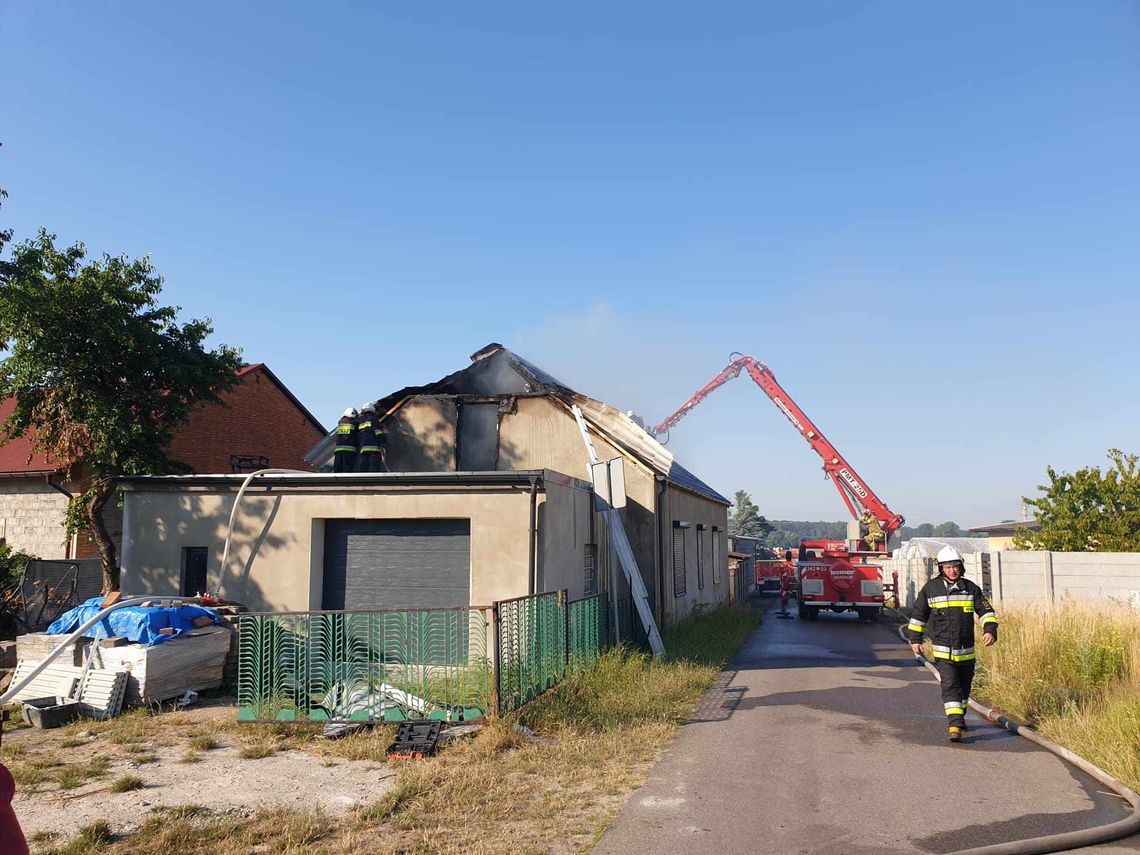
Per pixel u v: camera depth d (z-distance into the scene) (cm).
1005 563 2008
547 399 1748
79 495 1688
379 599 1198
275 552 1209
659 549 1739
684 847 532
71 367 1548
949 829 566
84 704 936
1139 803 599
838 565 2483
